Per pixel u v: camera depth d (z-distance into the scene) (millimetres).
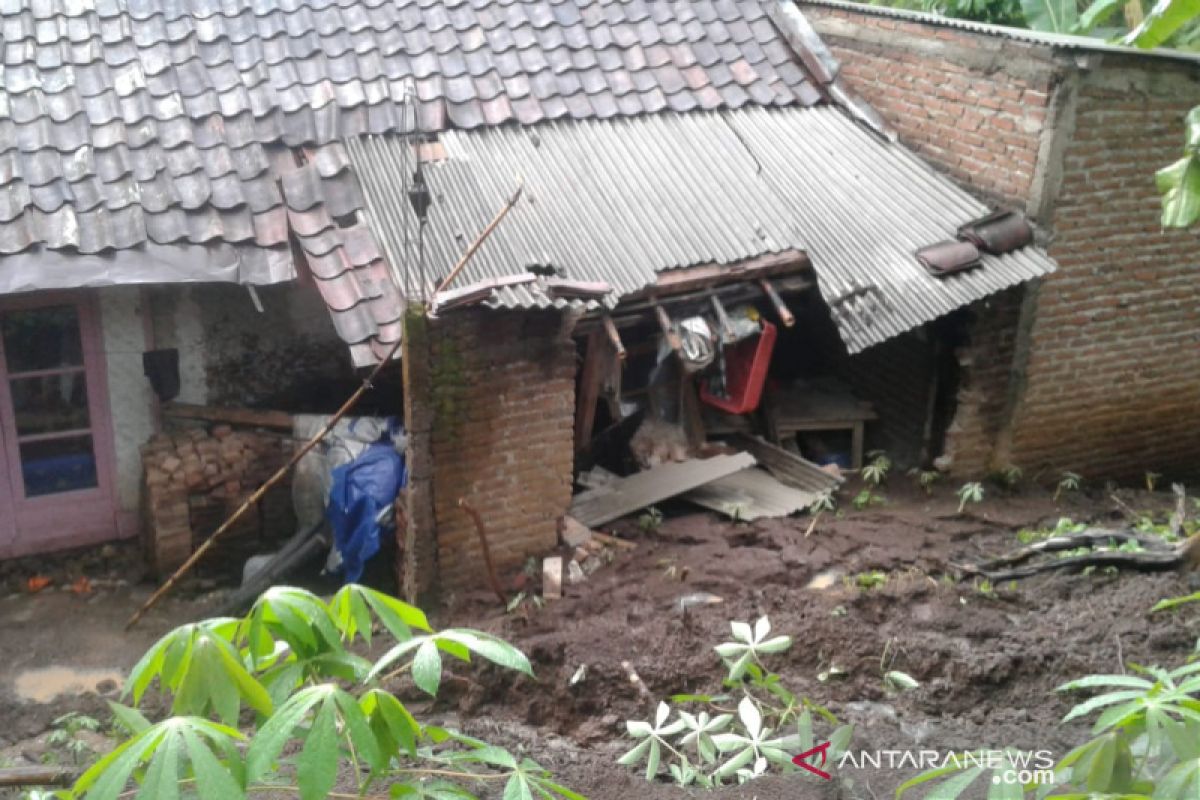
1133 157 8891
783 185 9094
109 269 7621
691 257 8367
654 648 6977
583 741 6438
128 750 2750
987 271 8578
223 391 9156
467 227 8203
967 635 7141
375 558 8547
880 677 6832
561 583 7875
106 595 8539
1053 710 6574
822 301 10484
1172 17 7793
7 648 7867
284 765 3971
